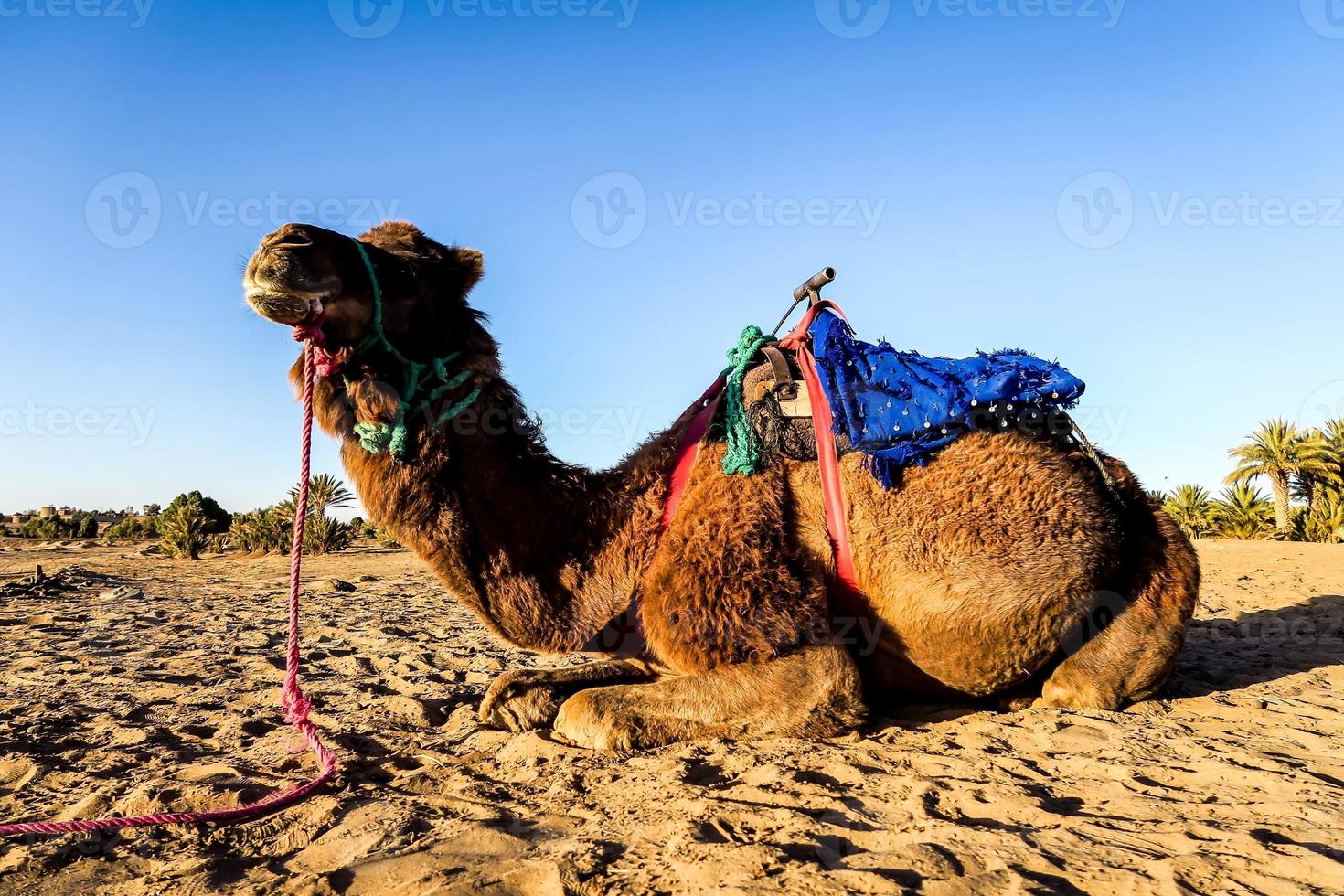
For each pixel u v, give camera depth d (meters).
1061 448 4.67
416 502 4.14
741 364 4.69
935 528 4.33
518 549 4.24
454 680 6.67
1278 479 33.00
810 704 4.13
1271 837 2.89
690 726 4.11
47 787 4.02
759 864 2.69
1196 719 4.55
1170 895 2.45
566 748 4.11
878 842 2.92
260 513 35.09
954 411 4.46
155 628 10.59
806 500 4.43
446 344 4.28
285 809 3.57
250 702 5.93
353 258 3.96
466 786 3.72
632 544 4.37
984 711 4.74
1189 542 4.86
